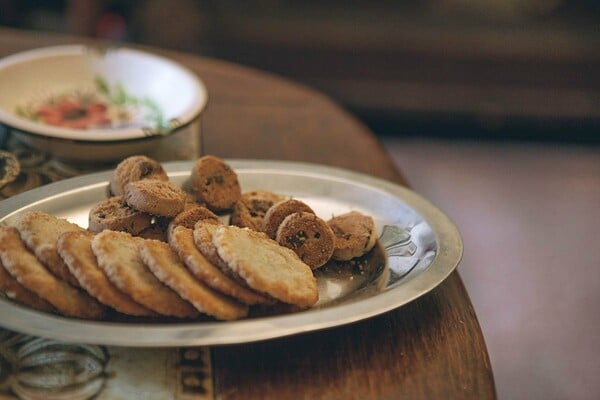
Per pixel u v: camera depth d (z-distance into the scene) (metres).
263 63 1.63
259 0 1.61
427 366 0.48
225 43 1.60
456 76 1.66
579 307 1.13
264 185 0.61
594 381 0.99
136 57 0.78
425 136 1.68
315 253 0.53
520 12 1.67
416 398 0.46
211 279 0.47
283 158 0.71
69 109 0.74
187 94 0.72
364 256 0.56
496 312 1.09
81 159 0.65
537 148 1.66
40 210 0.55
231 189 0.59
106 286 0.46
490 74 1.66
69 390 0.44
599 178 1.56
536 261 1.23
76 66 0.77
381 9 1.66
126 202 0.54
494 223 1.34
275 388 0.46
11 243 0.47
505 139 1.69
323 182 0.62
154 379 0.45
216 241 0.49
